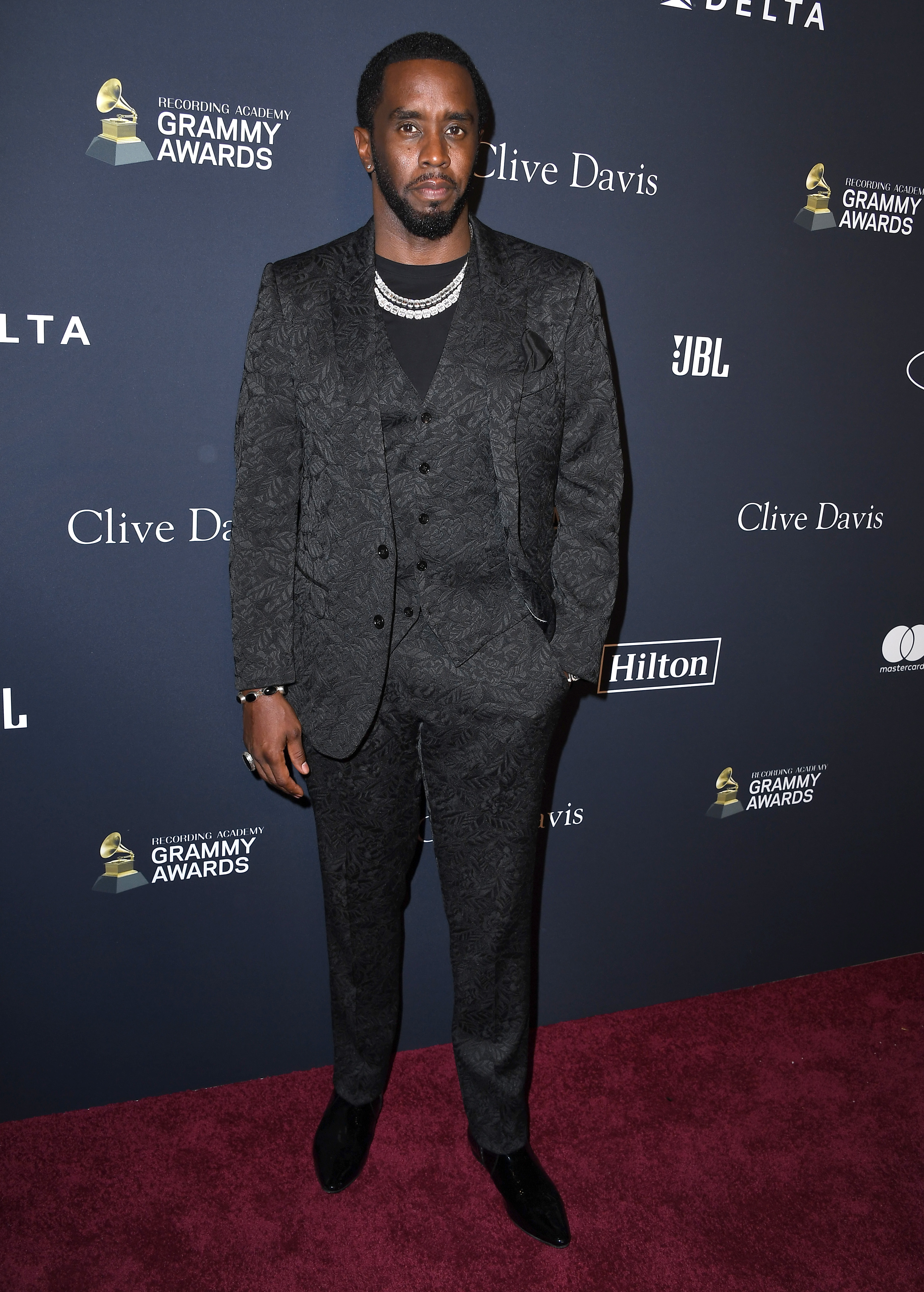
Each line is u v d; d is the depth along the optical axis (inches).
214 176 49.5
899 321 65.6
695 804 70.9
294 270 43.5
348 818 50.1
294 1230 52.9
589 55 53.8
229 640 56.7
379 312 42.9
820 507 67.5
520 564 44.5
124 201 48.4
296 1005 65.3
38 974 58.3
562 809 67.1
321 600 46.1
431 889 65.9
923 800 78.2
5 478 50.1
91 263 48.6
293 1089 64.6
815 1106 63.5
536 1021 71.2
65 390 49.9
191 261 50.3
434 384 42.2
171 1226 52.8
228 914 61.6
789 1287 50.5
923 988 77.5
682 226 58.4
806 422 65.2
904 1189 57.1
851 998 75.8
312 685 47.5
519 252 44.6
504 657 46.1
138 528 53.1
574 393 45.4
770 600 68.2
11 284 47.6
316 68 49.7
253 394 43.8
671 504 63.4
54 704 54.3
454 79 40.0
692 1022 72.2
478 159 53.1
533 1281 50.4
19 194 46.6
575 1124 61.0
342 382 42.4
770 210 60.1
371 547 44.2
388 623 44.9
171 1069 63.3
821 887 77.1
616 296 58.2
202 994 62.6
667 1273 51.1
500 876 50.0
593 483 46.9
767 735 71.4
